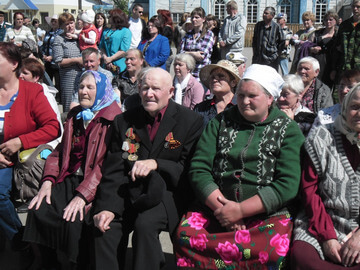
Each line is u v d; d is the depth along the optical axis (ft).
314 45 26.35
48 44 31.65
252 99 9.87
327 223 9.37
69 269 11.21
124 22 26.71
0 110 12.57
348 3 84.33
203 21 26.35
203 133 10.69
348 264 8.80
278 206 9.66
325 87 17.30
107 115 11.69
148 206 10.08
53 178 11.75
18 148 12.55
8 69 12.32
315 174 9.78
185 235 9.84
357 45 23.77
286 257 9.34
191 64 18.03
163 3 122.72
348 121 9.36
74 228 10.60
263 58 32.58
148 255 9.74
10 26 39.14
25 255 12.88
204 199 10.05
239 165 10.03
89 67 19.43
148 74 10.71
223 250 9.48
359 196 9.43
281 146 9.98
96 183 11.14
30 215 11.03
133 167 10.34
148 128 11.05
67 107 25.68
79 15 28.73
